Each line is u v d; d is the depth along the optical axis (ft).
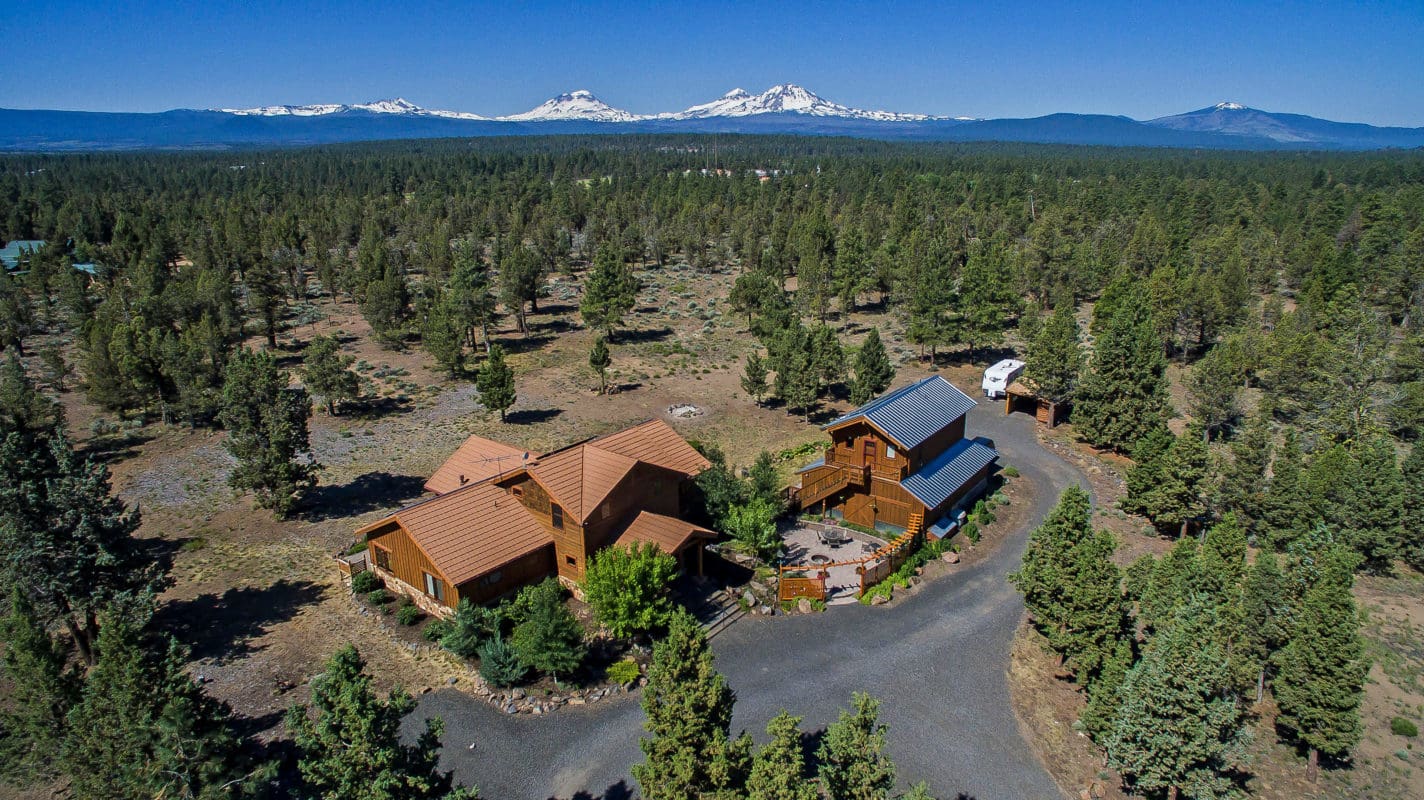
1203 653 80.28
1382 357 211.61
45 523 101.81
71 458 104.42
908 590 132.57
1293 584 99.81
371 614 119.44
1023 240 474.49
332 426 203.51
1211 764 84.38
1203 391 193.36
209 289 278.87
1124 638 100.63
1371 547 137.39
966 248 426.10
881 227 490.08
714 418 216.13
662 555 114.83
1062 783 92.17
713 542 139.95
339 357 218.59
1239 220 464.24
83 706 70.59
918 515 147.33
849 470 154.20
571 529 120.67
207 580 130.31
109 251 390.63
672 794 71.05
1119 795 89.86
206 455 184.44
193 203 598.34
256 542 143.33
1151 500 147.13
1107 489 173.88
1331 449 148.46
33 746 82.28
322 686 67.26
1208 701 87.20
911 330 264.72
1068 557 103.04
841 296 323.16
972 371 260.62
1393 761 97.50
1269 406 186.80
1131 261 367.45
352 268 352.69
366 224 474.90
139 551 111.14
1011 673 111.34
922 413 159.74
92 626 108.68
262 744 92.73
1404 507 140.36
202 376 201.16
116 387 200.75
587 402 225.35
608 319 282.97
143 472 174.70
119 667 69.56
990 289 262.26
